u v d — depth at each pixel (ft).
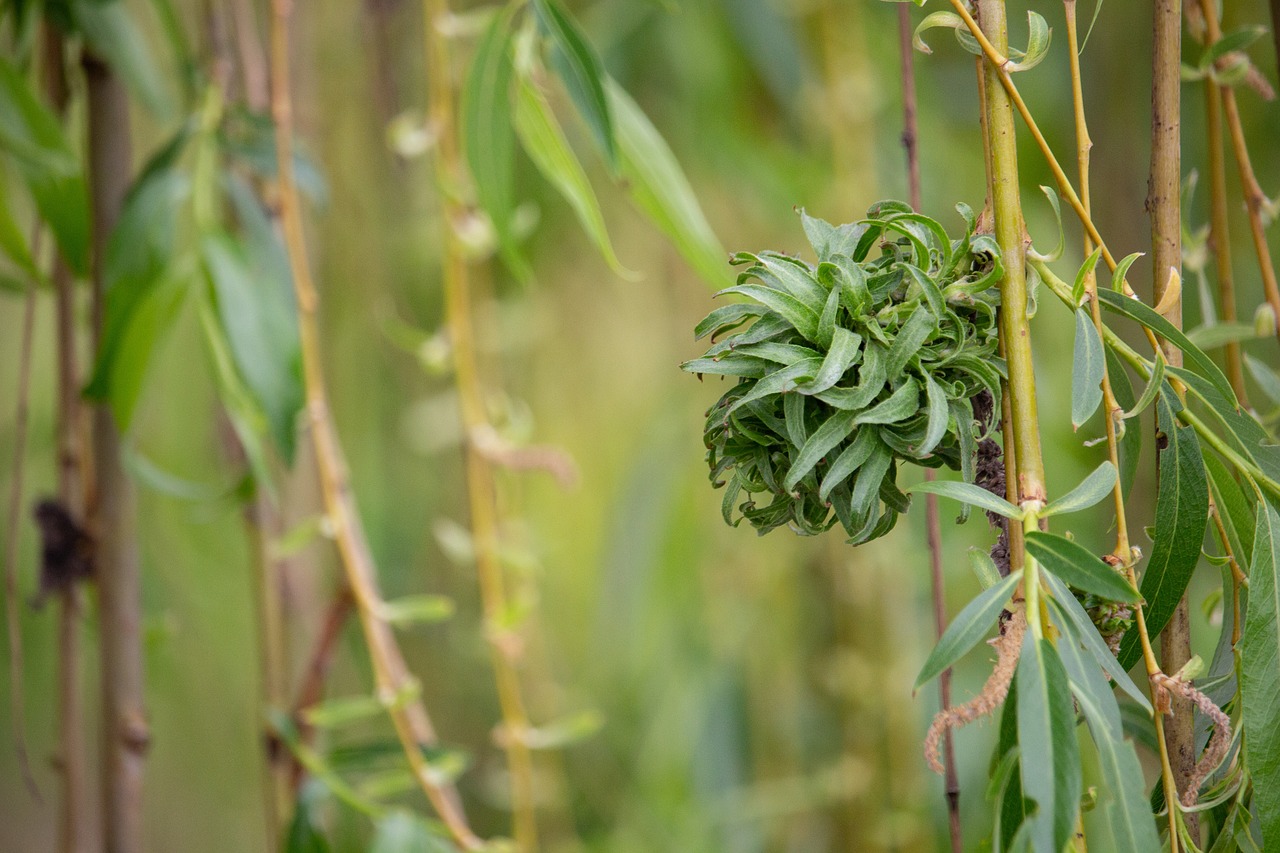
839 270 2.43
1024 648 2.38
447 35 3.76
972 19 2.49
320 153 4.45
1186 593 2.62
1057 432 4.56
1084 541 4.46
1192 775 2.61
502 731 3.91
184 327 4.98
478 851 3.23
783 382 2.41
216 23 3.32
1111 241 4.38
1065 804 2.34
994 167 2.48
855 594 4.77
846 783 4.76
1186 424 2.58
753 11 4.75
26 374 3.27
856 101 4.63
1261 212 2.80
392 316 4.80
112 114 3.24
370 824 4.78
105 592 3.25
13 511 3.23
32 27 3.38
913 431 2.42
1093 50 4.46
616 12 4.81
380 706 3.28
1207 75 2.77
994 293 2.48
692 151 4.97
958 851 2.81
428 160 4.64
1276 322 2.78
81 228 3.21
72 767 3.47
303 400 3.06
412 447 5.13
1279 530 2.55
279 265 3.22
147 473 3.10
